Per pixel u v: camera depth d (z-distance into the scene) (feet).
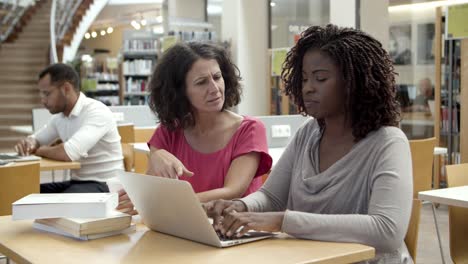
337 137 5.76
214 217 5.83
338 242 5.08
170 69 7.33
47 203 5.43
